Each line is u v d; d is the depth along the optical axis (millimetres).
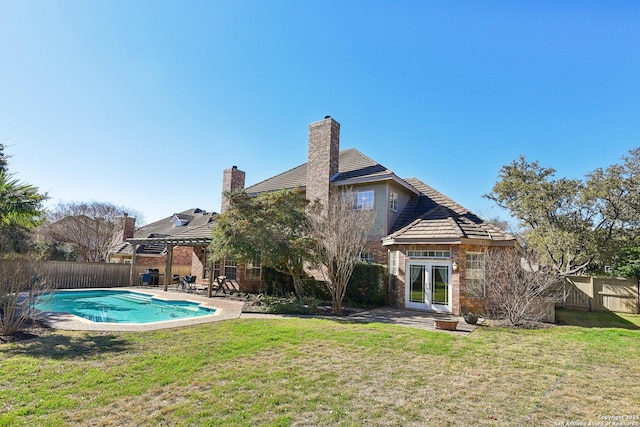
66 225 34906
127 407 4871
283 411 4855
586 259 22797
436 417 4816
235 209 15531
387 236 18141
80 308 17797
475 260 15156
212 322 11086
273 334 9297
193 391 5461
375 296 16938
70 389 5449
